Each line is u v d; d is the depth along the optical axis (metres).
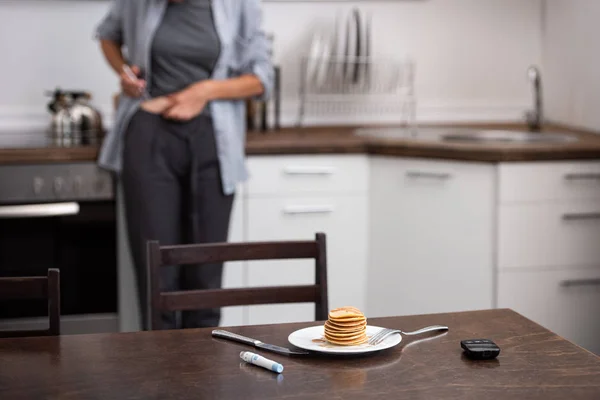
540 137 3.79
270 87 3.41
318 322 2.00
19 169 3.38
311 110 4.29
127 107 3.31
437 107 4.41
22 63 3.97
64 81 4.02
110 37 3.42
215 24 3.27
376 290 3.75
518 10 4.43
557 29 4.31
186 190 3.33
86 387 1.63
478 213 3.51
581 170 3.51
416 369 1.72
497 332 1.94
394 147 3.61
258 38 3.40
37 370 1.72
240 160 3.38
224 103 3.32
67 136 3.65
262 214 3.62
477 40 4.41
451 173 3.54
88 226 3.49
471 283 3.56
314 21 4.25
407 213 3.65
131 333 1.93
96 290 3.55
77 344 1.86
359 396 1.59
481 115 4.45
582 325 3.61
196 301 2.23
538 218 3.51
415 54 4.36
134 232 3.27
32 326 3.52
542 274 3.55
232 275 3.66
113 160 3.36
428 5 4.34
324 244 2.29
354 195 3.69
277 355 1.79
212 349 1.83
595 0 3.97
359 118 4.34
